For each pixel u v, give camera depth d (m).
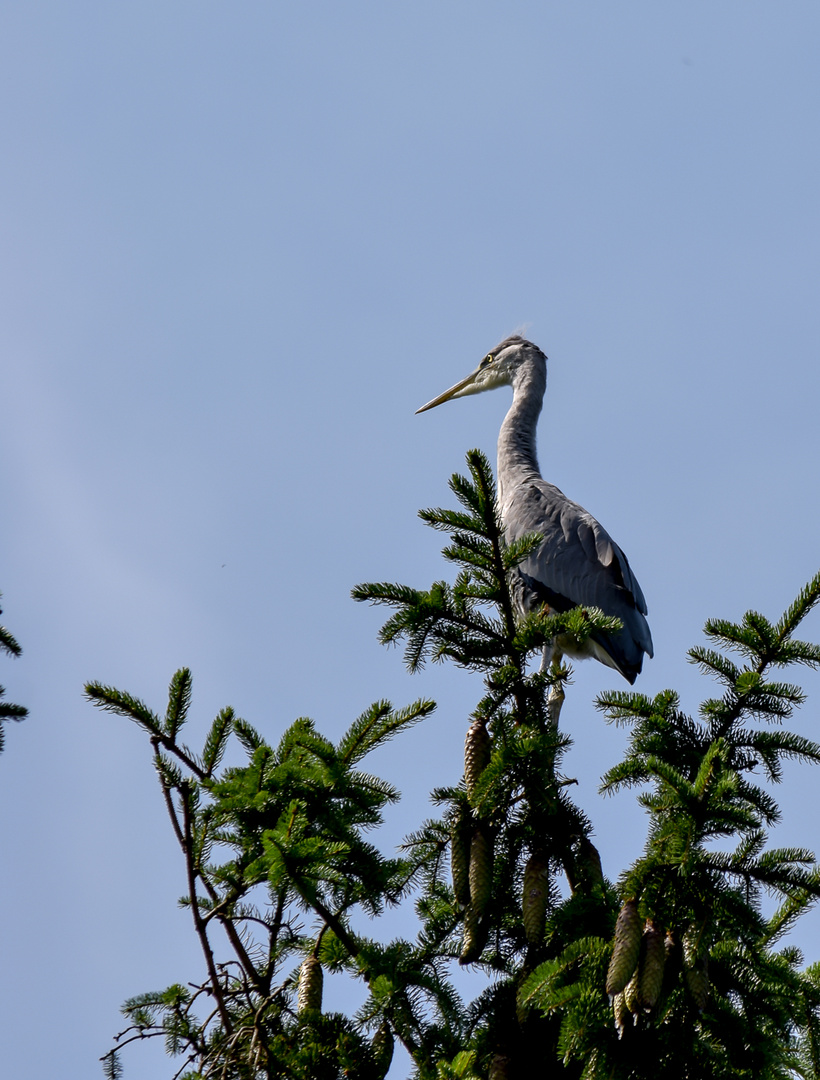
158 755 10.30
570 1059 9.09
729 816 8.51
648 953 8.05
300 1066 9.50
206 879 10.16
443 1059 9.41
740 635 10.11
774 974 9.08
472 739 10.04
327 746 10.11
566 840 10.30
